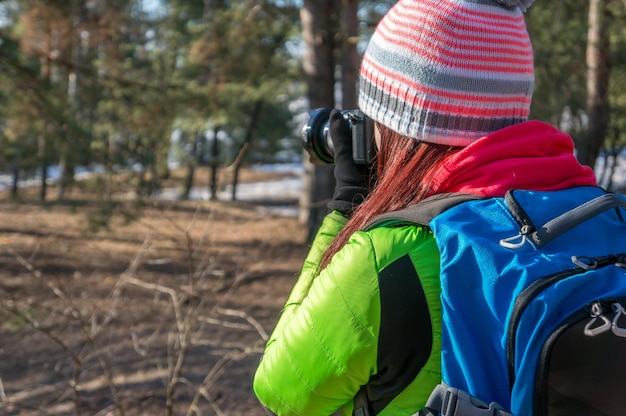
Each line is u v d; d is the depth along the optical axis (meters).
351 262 0.99
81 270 10.62
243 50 15.12
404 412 0.98
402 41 1.07
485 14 1.05
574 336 0.88
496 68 1.04
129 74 17.86
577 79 10.22
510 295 0.92
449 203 1.00
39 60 8.70
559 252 0.95
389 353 0.97
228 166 4.54
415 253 0.97
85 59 18.36
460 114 1.04
